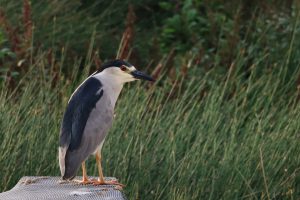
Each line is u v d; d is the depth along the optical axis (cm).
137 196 1206
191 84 1503
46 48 1686
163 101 1494
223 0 1889
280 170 1302
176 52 1820
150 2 1980
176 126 1374
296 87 1564
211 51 1722
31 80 1451
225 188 1248
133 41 1683
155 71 1549
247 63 1688
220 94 1518
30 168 1238
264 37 1722
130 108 1359
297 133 1347
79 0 1827
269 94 1484
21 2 1764
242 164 1280
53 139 1266
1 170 1229
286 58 1647
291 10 1858
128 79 1078
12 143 1250
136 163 1255
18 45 1573
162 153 1291
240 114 1430
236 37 1684
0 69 1509
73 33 1739
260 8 1859
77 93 1053
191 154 1266
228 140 1336
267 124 1398
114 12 1891
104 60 1728
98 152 1041
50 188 994
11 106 1354
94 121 1038
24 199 930
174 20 1842
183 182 1230
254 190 1261
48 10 1753
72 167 1005
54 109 1349
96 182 1020
